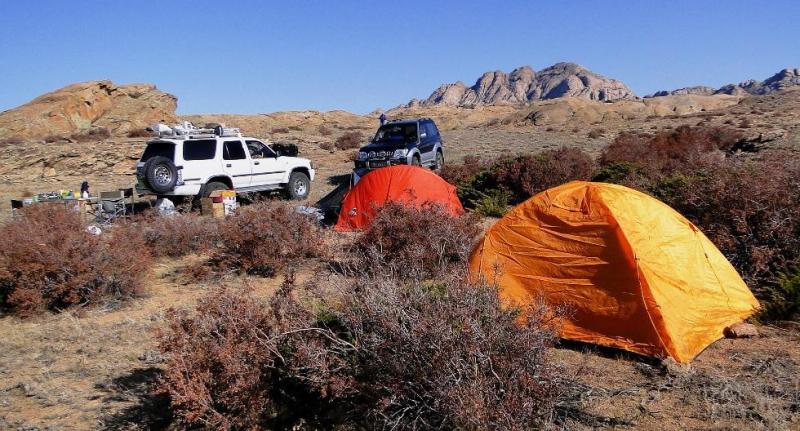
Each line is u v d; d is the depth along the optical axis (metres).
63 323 7.88
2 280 8.53
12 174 26.47
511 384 4.04
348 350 4.55
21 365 6.57
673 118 52.62
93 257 8.54
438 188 12.12
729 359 5.55
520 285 6.43
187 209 15.01
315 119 69.25
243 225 10.02
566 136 39.41
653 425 4.51
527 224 6.59
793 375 5.09
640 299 5.78
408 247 8.00
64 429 5.11
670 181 11.23
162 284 9.57
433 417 4.21
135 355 6.62
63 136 45.75
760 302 6.73
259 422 4.61
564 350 6.04
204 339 4.86
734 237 7.88
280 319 5.00
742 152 21.20
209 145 16.83
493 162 18.58
